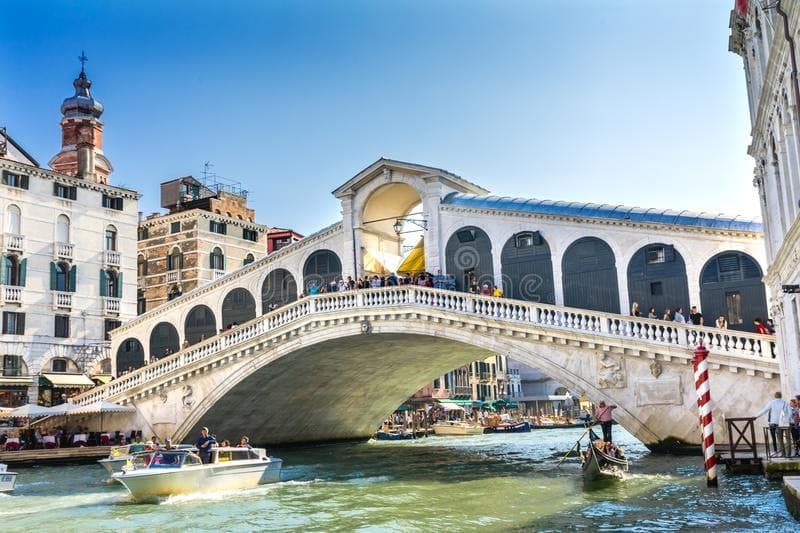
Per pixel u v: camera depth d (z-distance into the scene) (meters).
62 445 32.31
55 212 38.41
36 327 36.94
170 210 50.09
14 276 36.56
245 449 21.70
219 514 16.84
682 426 22.48
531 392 87.50
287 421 37.66
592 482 19.12
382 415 44.59
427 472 24.48
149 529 15.23
